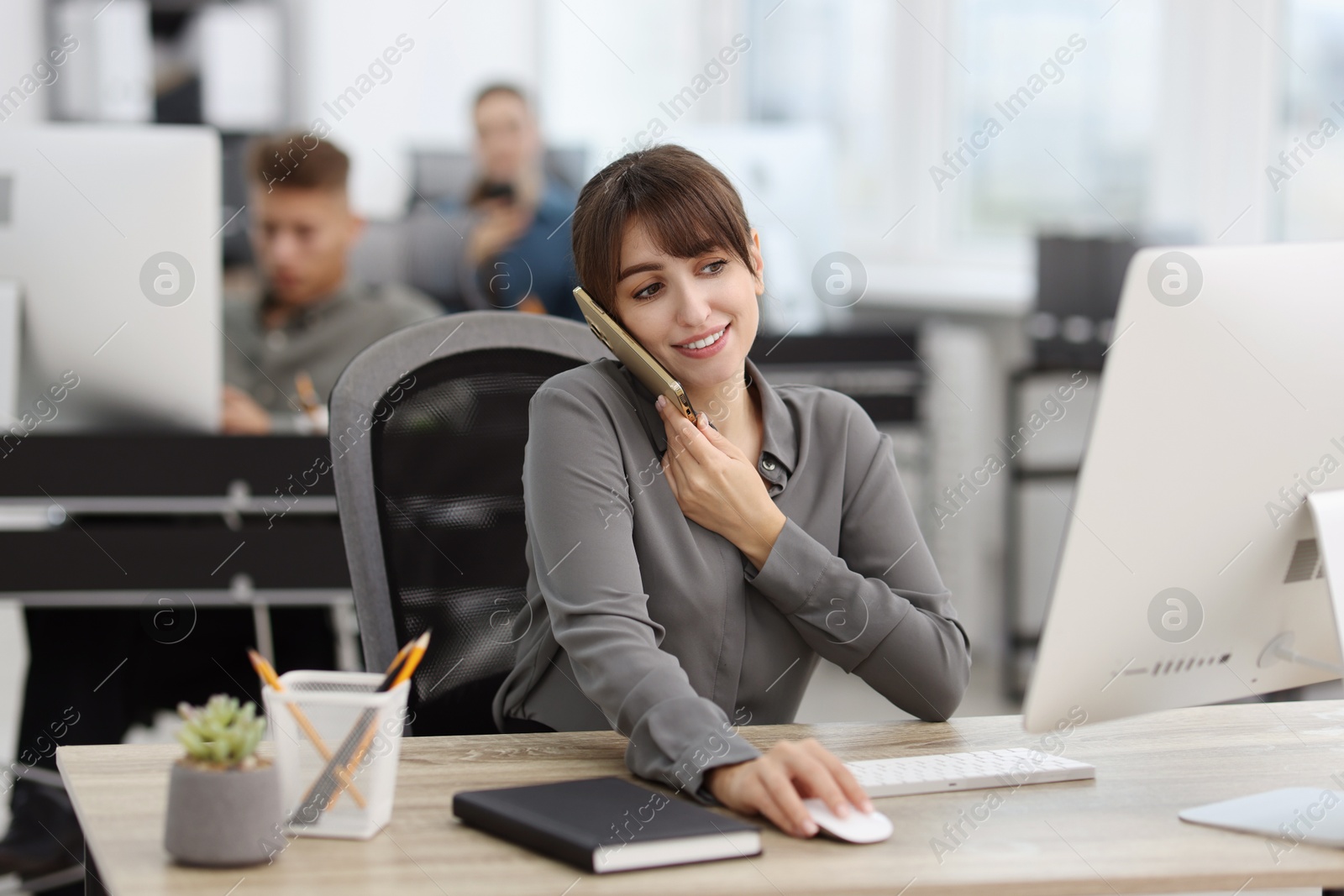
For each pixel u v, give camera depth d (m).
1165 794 1.51
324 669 3.35
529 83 7.85
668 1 7.83
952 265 6.75
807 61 7.48
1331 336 1.43
